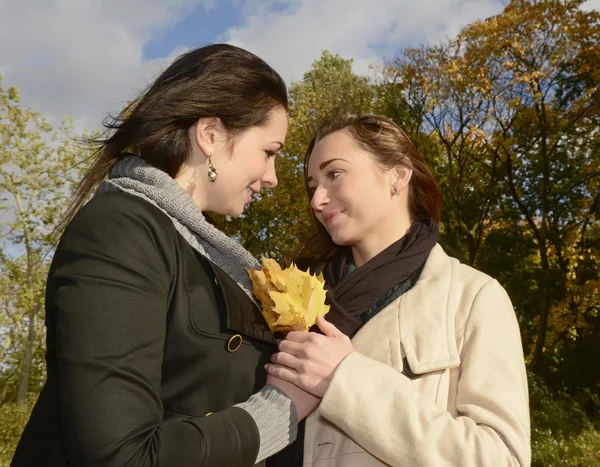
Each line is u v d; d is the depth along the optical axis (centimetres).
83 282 121
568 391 2031
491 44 1731
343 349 168
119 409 114
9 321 2136
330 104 2027
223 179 157
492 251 2112
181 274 141
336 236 212
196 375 139
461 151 1920
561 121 1870
